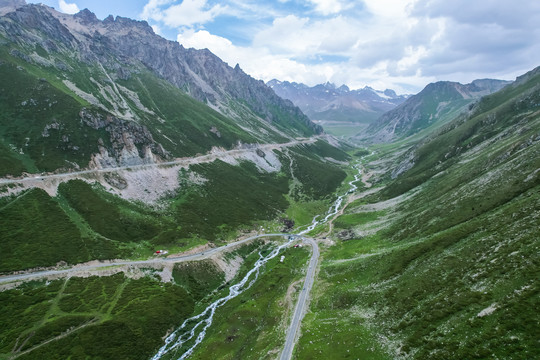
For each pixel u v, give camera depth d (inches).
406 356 2233.0
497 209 3644.2
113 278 4500.5
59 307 3762.3
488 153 6013.8
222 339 3575.3
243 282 5167.3
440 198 5300.2
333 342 2800.2
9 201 5007.4
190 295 4697.3
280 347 2950.3
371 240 5393.7
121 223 5654.5
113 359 3373.5
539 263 2257.6
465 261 2925.7
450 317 2354.8
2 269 4001.0
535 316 1909.4
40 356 3159.5
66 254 4574.3
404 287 3139.8
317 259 5275.6
